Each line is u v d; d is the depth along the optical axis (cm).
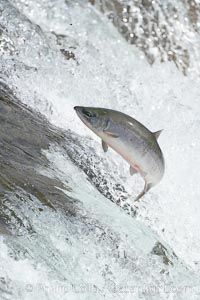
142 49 2372
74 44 2233
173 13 2477
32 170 1567
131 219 1622
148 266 1476
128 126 1244
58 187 1545
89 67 2194
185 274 1548
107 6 2392
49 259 1312
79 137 1850
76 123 1931
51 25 2256
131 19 2406
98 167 1747
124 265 1440
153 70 2342
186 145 2103
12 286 1212
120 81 2231
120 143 1244
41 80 2036
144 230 1598
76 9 2323
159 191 1827
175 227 1758
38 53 2097
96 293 1325
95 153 1786
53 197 1487
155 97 2255
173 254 1616
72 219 1450
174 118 2203
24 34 2100
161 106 2231
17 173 1516
